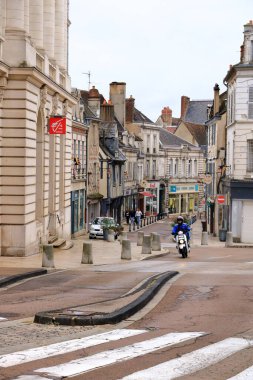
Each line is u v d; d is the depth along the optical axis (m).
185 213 106.69
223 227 56.22
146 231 69.81
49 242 34.62
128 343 11.41
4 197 28.80
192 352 10.73
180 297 16.86
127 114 92.62
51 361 10.10
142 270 24.83
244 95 51.00
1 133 28.53
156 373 9.45
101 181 68.06
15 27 28.23
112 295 17.33
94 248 37.66
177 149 106.19
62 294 17.64
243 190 51.31
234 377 9.31
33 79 29.31
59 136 38.31
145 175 95.81
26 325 13.06
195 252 38.38
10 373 9.39
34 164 30.31
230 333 12.34
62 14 39.75
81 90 68.31
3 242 28.88
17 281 20.95
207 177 64.00
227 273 23.30
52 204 37.31
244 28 50.78
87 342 11.45
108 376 9.27
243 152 51.22
